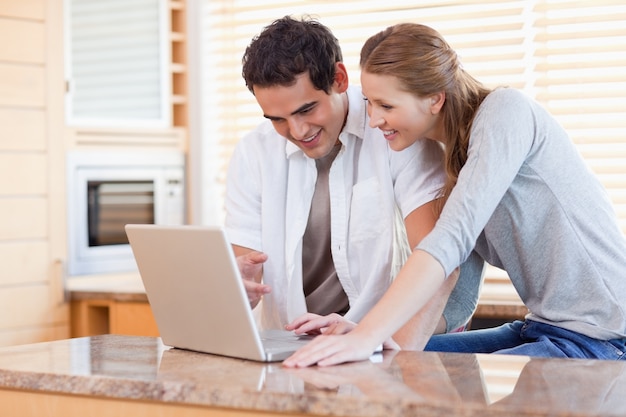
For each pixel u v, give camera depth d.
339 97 2.44
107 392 1.72
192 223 4.51
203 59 4.50
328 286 2.63
